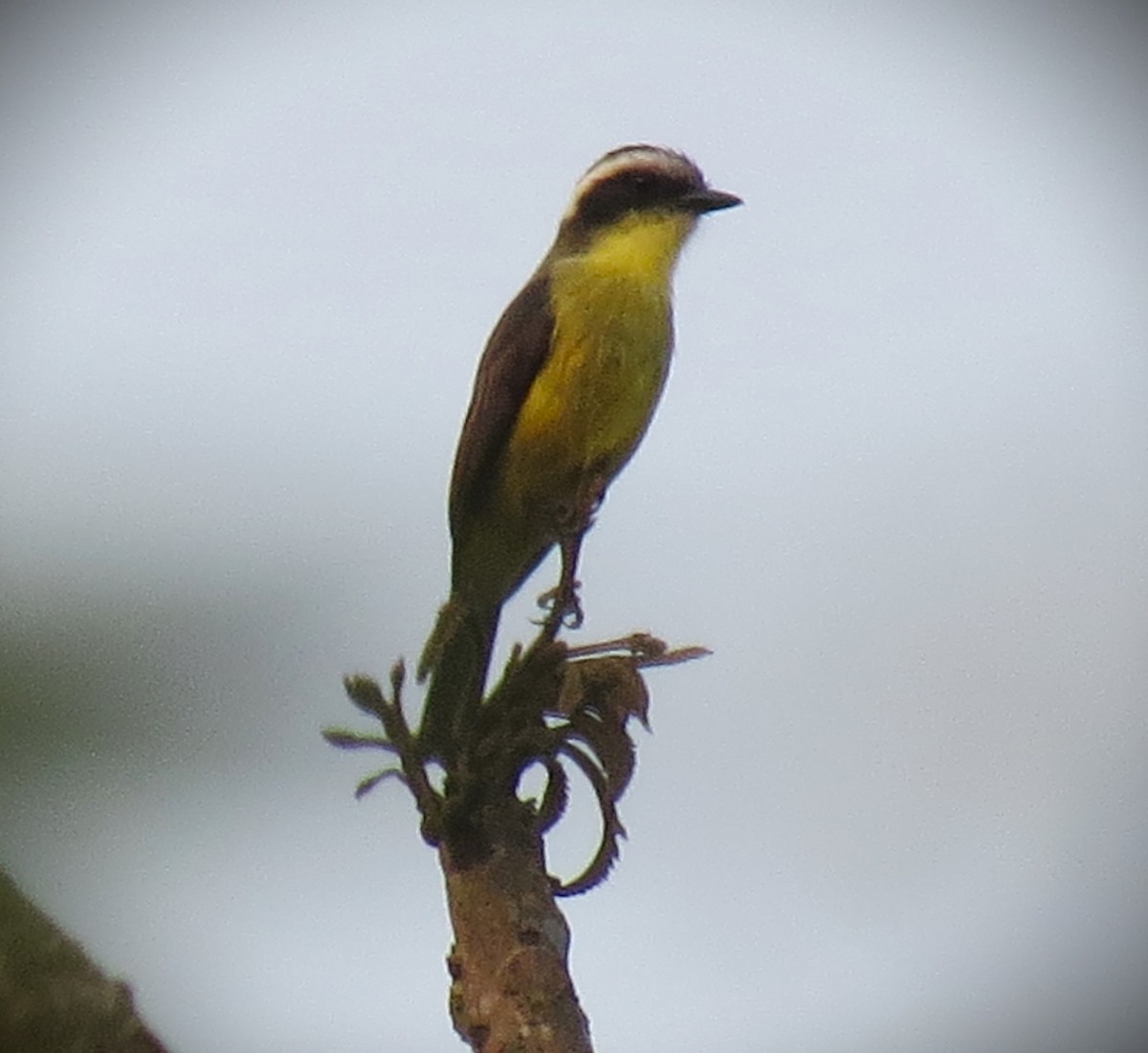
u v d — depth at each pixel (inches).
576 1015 275.7
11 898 229.6
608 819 294.0
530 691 291.9
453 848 285.6
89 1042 231.9
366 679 281.9
